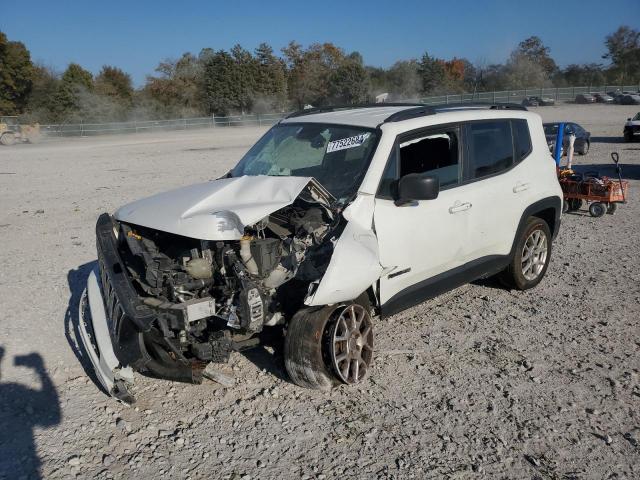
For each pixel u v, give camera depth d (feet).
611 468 11.21
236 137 131.34
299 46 263.08
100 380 13.24
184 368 12.89
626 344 16.48
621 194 33.88
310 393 13.87
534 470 11.14
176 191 15.31
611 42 321.93
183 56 245.45
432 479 10.88
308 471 11.14
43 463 11.37
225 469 11.21
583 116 149.79
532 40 311.47
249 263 12.83
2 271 23.67
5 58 190.80
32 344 16.62
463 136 17.26
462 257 17.04
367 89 242.17
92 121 199.21
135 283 13.46
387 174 14.85
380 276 14.16
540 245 20.72
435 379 14.51
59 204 39.96
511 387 14.12
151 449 11.81
